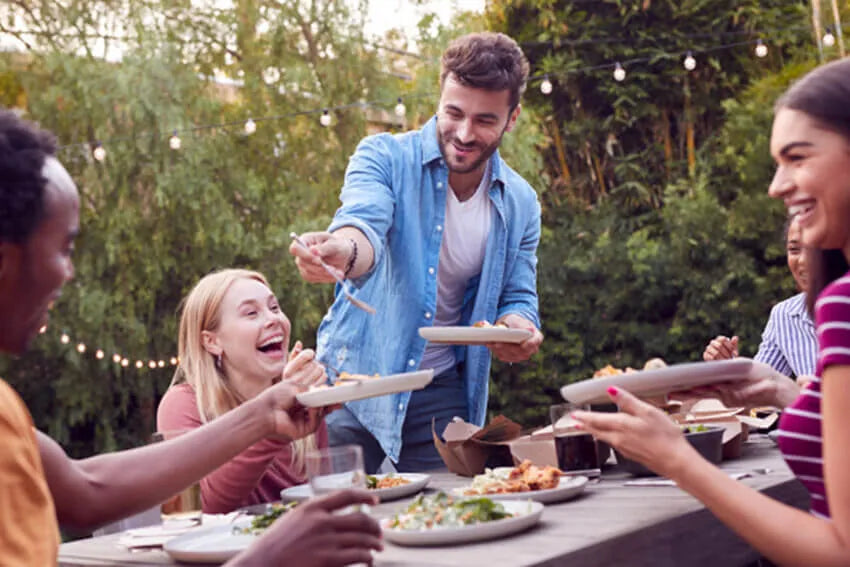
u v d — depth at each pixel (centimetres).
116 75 722
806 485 127
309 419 164
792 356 294
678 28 836
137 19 750
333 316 268
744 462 190
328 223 771
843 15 713
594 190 859
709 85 830
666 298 777
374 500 110
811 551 109
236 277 233
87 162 727
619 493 164
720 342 246
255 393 230
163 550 147
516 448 193
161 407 225
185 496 157
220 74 804
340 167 793
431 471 227
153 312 780
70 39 746
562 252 802
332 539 105
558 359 790
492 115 238
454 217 258
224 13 784
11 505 101
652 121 843
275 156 798
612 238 805
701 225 752
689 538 138
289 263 760
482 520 134
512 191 269
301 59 796
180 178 725
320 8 791
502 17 859
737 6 824
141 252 741
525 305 272
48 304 109
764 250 749
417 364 252
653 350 769
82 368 743
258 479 192
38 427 764
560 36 847
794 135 120
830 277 145
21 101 777
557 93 858
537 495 155
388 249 256
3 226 101
